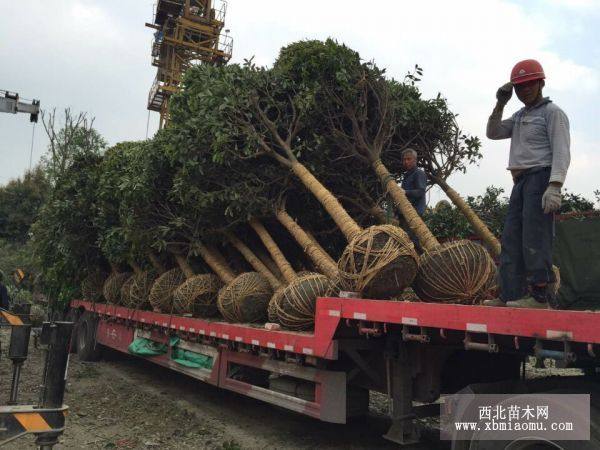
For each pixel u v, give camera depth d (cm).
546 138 383
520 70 394
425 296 480
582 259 477
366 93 669
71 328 351
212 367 673
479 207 816
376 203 743
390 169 753
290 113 716
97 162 1159
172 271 866
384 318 407
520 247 396
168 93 2619
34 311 1630
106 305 1025
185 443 566
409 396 441
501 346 354
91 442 563
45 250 1305
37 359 1054
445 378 459
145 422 643
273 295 652
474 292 455
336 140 679
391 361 455
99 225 1012
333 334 461
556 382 356
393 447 547
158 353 823
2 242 3133
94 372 972
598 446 306
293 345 510
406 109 705
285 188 720
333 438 583
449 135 731
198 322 691
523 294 398
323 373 495
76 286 1243
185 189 721
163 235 795
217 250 834
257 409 713
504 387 370
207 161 699
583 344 288
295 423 645
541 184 377
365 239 464
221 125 654
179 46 2683
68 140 3062
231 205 694
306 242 661
